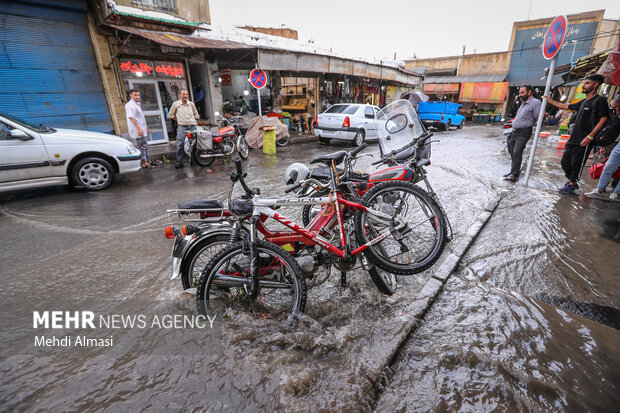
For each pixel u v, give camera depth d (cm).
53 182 550
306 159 914
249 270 241
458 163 855
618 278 289
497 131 1933
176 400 171
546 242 361
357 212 251
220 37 1189
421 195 269
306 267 238
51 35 805
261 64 1085
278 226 363
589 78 490
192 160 817
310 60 1280
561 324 229
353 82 1914
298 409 164
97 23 853
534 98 594
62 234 391
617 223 412
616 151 490
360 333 219
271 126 999
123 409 166
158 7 987
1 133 507
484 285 280
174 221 434
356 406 166
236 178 224
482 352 203
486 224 421
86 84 878
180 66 1091
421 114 1888
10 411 165
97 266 316
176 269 241
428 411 165
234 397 172
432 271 305
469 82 2981
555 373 187
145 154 798
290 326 225
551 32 533
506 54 2875
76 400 172
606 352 204
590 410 165
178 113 771
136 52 960
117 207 491
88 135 588
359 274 301
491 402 169
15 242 368
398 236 260
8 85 765
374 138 1247
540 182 637
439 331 224
